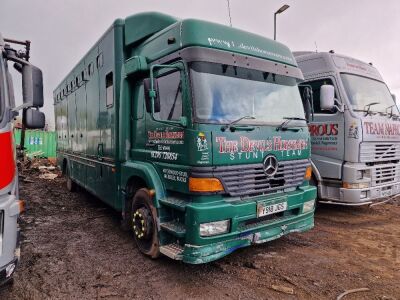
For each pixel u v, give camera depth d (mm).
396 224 6055
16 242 3090
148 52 4551
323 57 6363
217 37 3953
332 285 3709
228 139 3730
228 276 3934
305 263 4309
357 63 6727
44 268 4102
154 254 4199
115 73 5172
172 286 3684
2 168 2922
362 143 5766
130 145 4980
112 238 5262
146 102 3879
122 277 3893
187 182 3662
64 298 3418
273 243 5047
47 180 11695
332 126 6059
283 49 4770
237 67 4055
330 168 6055
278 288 3621
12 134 3115
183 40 3824
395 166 6387
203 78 3719
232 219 3652
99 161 6184
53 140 20875
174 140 3889
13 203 3012
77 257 4469
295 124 4527
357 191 5711
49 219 6414
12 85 3322
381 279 3863
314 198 4695
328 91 5703
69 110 8781
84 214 6852
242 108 3977
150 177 4184
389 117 6465
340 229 5758
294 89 4770
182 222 3863
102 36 5820
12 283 3684
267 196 4090
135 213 4547
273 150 4172
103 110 5891
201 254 3479
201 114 3613
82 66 7266
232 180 3752
